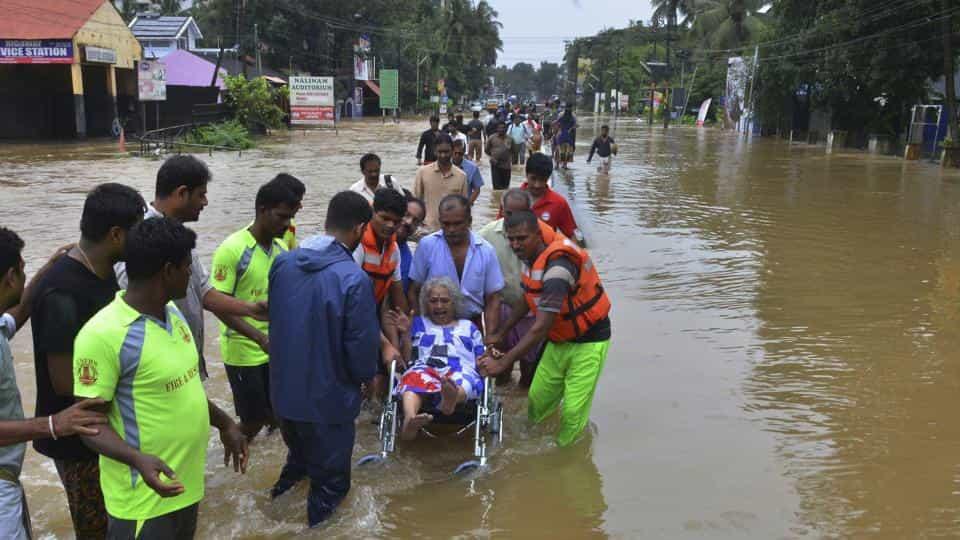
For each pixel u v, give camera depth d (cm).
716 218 1416
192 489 322
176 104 4231
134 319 297
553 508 427
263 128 4116
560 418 551
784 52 4084
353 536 398
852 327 747
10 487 293
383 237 518
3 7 3353
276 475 469
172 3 6862
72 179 1897
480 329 579
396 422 518
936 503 427
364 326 387
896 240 1206
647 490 445
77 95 3394
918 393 584
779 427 526
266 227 468
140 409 299
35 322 321
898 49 3100
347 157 2658
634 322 760
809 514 416
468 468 470
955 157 2628
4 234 299
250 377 480
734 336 719
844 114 3878
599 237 1202
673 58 8950
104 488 312
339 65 7031
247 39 5747
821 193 1834
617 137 4597
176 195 391
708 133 5269
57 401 327
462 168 923
